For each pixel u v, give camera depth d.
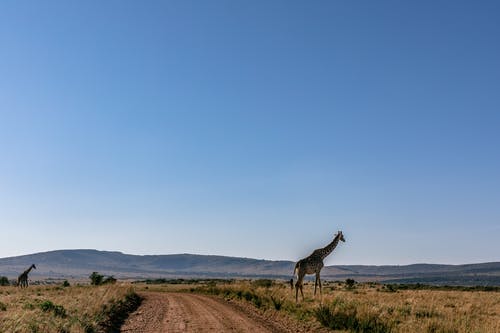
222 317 24.42
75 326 18.08
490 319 24.14
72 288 52.75
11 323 17.00
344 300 24.41
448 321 18.91
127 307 30.84
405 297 38.88
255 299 32.78
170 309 29.81
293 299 27.94
